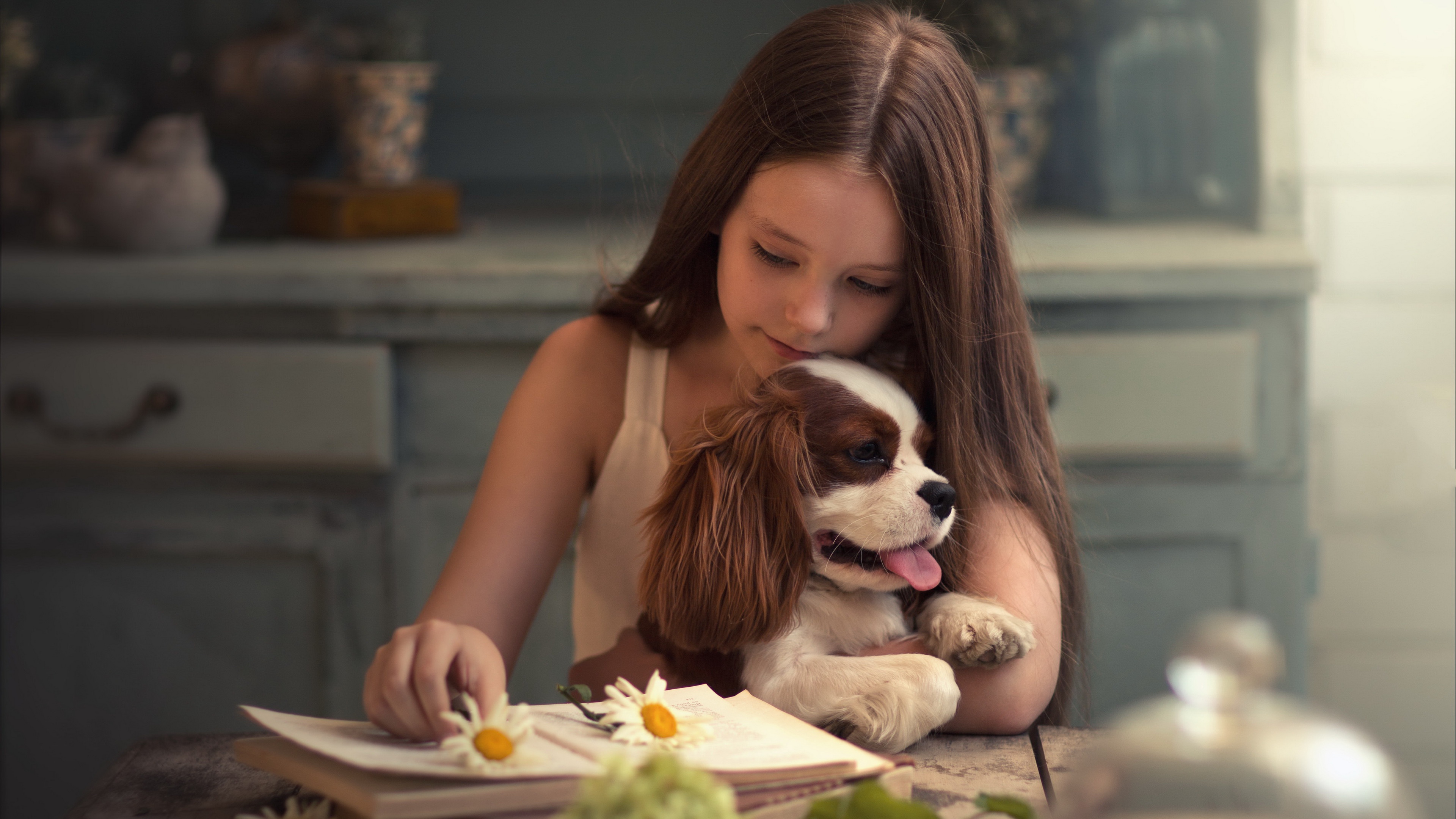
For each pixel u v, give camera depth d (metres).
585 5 2.52
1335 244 2.17
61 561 1.98
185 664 2.00
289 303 1.89
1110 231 2.11
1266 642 0.63
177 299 1.89
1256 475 1.96
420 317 1.90
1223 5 2.14
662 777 0.51
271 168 2.41
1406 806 0.57
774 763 0.74
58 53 2.43
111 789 0.85
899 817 0.62
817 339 1.00
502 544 1.11
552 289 1.87
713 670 0.98
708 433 0.98
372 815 0.67
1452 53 2.09
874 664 0.92
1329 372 2.20
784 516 0.94
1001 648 0.94
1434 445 2.07
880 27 1.01
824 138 0.93
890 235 0.95
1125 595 1.97
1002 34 2.14
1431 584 2.09
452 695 0.81
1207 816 0.57
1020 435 1.10
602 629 1.19
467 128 2.56
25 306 1.91
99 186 1.97
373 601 1.97
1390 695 2.10
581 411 1.18
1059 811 0.63
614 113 2.57
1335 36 2.11
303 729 0.78
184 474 1.95
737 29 2.54
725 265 1.02
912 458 1.00
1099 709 1.98
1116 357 1.91
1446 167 2.13
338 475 1.95
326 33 2.37
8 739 2.01
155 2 2.43
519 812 0.70
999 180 1.08
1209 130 2.19
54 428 1.91
